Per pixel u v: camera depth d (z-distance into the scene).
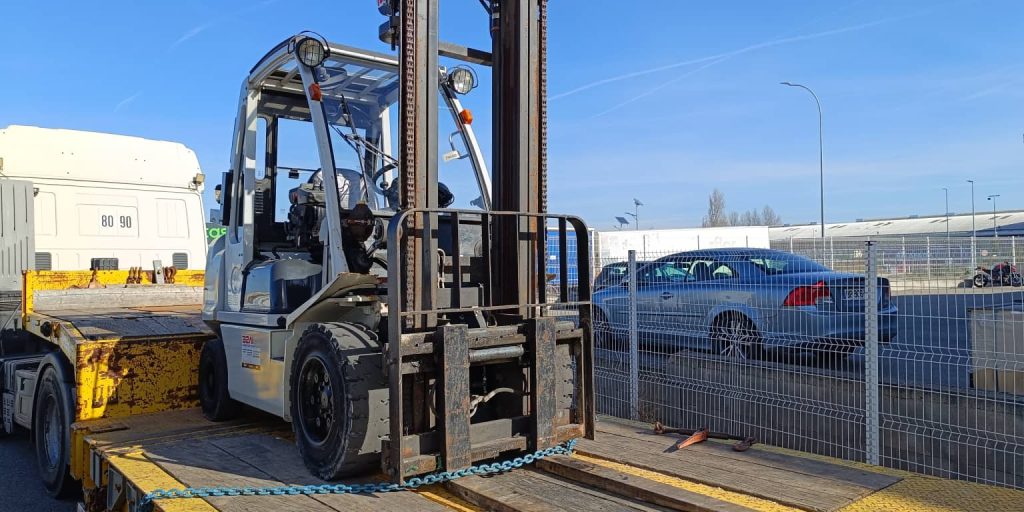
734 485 3.85
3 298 7.98
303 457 4.22
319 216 5.14
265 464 4.39
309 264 4.85
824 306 6.27
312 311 4.43
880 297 5.80
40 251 8.58
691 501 3.38
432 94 4.15
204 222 10.05
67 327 6.43
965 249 5.92
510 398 4.39
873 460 4.88
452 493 3.83
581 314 4.52
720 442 4.89
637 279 7.29
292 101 5.78
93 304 8.08
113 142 9.30
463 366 3.82
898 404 5.30
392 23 4.42
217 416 5.65
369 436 3.83
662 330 6.84
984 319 5.19
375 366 3.90
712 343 6.61
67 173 8.85
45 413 6.48
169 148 9.80
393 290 3.64
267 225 5.64
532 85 4.51
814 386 5.77
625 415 6.99
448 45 4.52
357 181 5.00
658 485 3.63
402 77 4.01
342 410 3.84
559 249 4.59
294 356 4.33
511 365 4.37
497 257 4.64
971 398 4.92
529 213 4.30
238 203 5.54
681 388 6.50
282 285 4.70
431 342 3.80
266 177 5.68
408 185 3.99
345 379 3.80
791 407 5.79
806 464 4.27
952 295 5.48
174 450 4.75
